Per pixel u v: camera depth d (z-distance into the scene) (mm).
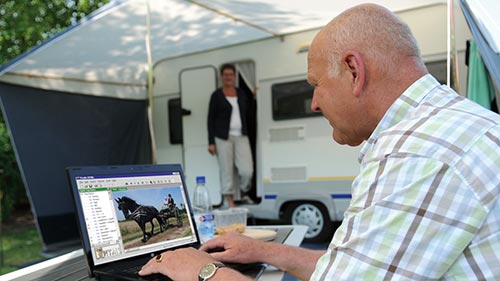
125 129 5629
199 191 2133
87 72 5008
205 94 5105
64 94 4906
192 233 1449
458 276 750
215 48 5016
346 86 927
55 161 4754
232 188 4879
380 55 885
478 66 3246
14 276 1243
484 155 757
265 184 4645
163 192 1411
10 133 4352
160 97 5453
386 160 798
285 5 3822
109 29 4129
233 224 1768
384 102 898
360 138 996
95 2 9562
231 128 4828
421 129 798
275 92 4594
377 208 772
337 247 817
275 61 4602
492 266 733
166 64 5375
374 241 768
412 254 741
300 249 1234
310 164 4383
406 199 752
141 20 4152
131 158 5699
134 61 5207
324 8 3881
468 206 728
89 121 5168
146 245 1271
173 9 3986
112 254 1170
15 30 8555
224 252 1150
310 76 1006
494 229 733
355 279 772
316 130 4359
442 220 729
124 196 1273
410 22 3902
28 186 4480
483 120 807
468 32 3570
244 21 4273
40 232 4562
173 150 5371
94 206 1180
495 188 739
